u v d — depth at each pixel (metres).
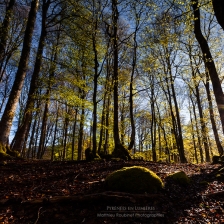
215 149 24.36
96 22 10.80
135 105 27.23
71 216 3.73
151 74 18.42
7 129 8.61
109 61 15.80
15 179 5.62
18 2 11.96
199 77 12.20
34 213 3.77
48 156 38.84
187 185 5.35
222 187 5.25
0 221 3.46
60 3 12.07
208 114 16.98
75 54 12.76
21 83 9.23
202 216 3.90
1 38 9.70
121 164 7.95
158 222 3.67
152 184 4.74
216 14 4.98
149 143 26.56
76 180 5.70
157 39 9.41
